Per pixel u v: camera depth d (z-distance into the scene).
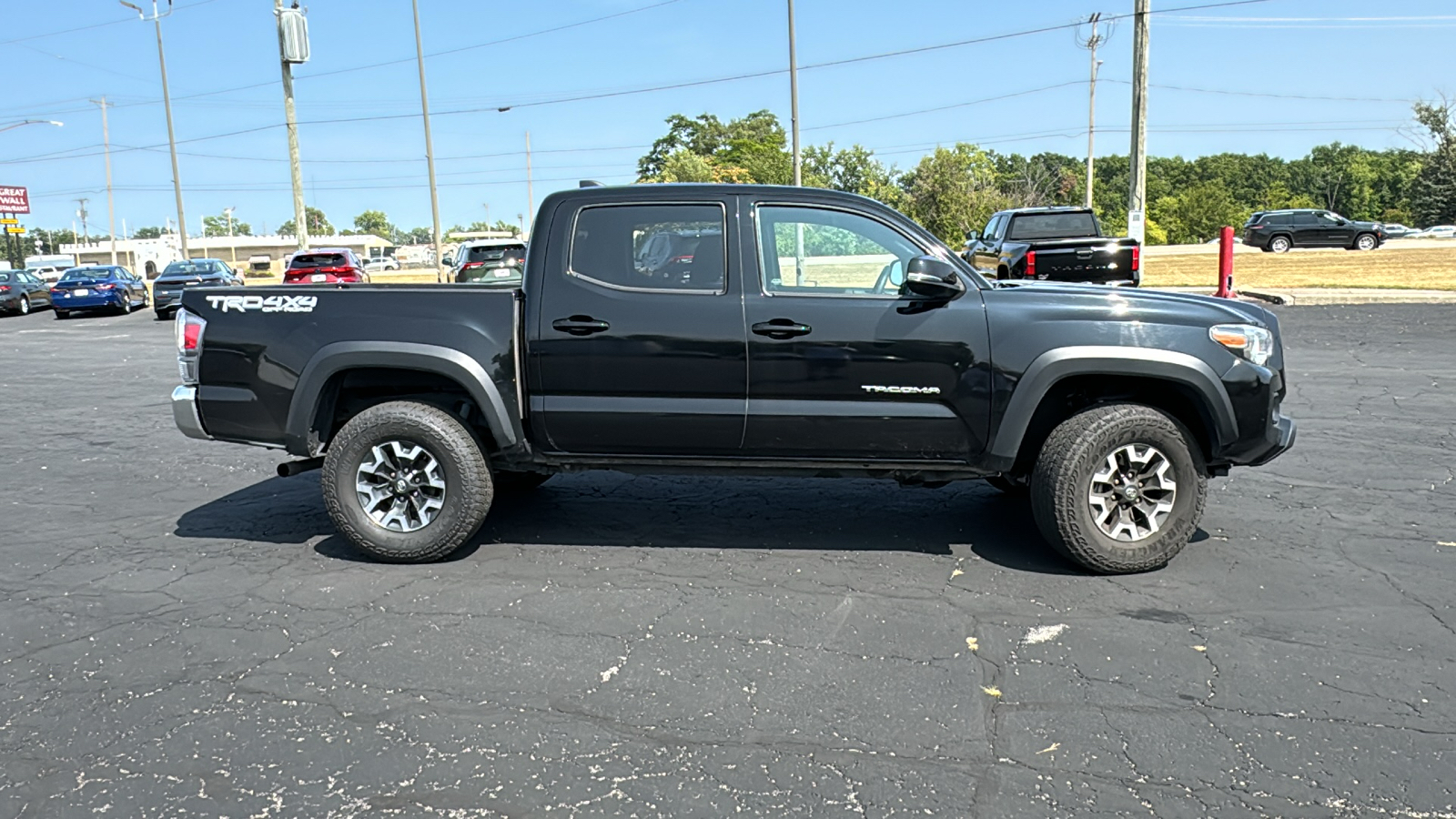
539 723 3.36
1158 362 4.58
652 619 4.26
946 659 3.83
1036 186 77.06
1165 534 4.70
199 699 3.56
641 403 4.83
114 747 3.23
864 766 3.07
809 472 4.95
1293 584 4.59
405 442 4.97
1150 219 97.69
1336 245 33.97
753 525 5.64
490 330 4.86
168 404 10.73
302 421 4.98
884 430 4.76
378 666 3.82
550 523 5.72
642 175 92.69
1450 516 5.65
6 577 4.91
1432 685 3.57
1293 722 3.32
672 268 4.82
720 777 3.02
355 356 4.88
